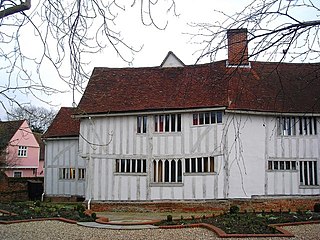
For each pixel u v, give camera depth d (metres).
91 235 12.12
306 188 20.64
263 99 20.64
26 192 29.36
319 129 20.97
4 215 16.50
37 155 47.00
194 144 20.58
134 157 21.39
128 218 17.67
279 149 20.72
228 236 11.20
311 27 4.94
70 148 27.12
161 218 17.53
